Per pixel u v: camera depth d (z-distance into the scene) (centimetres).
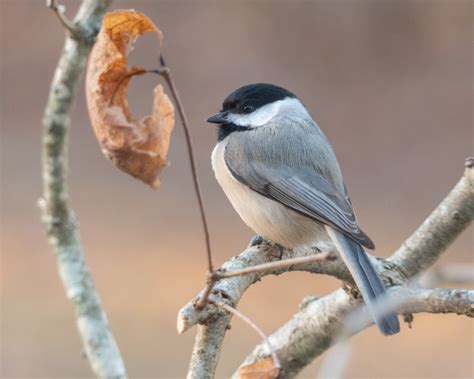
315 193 705
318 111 2133
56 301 1345
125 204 1783
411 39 2256
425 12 2256
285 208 718
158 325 1282
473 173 562
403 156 1980
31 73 2216
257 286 1433
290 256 711
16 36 2244
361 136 2053
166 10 2292
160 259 1545
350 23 2277
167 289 1426
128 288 1420
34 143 2041
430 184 1873
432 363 1184
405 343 1235
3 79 2198
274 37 2283
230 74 2209
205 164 1931
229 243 1622
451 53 2228
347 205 698
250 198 735
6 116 2136
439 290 483
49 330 1235
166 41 2241
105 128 418
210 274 407
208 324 466
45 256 1538
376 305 504
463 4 2242
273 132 741
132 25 414
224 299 475
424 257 584
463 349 1222
